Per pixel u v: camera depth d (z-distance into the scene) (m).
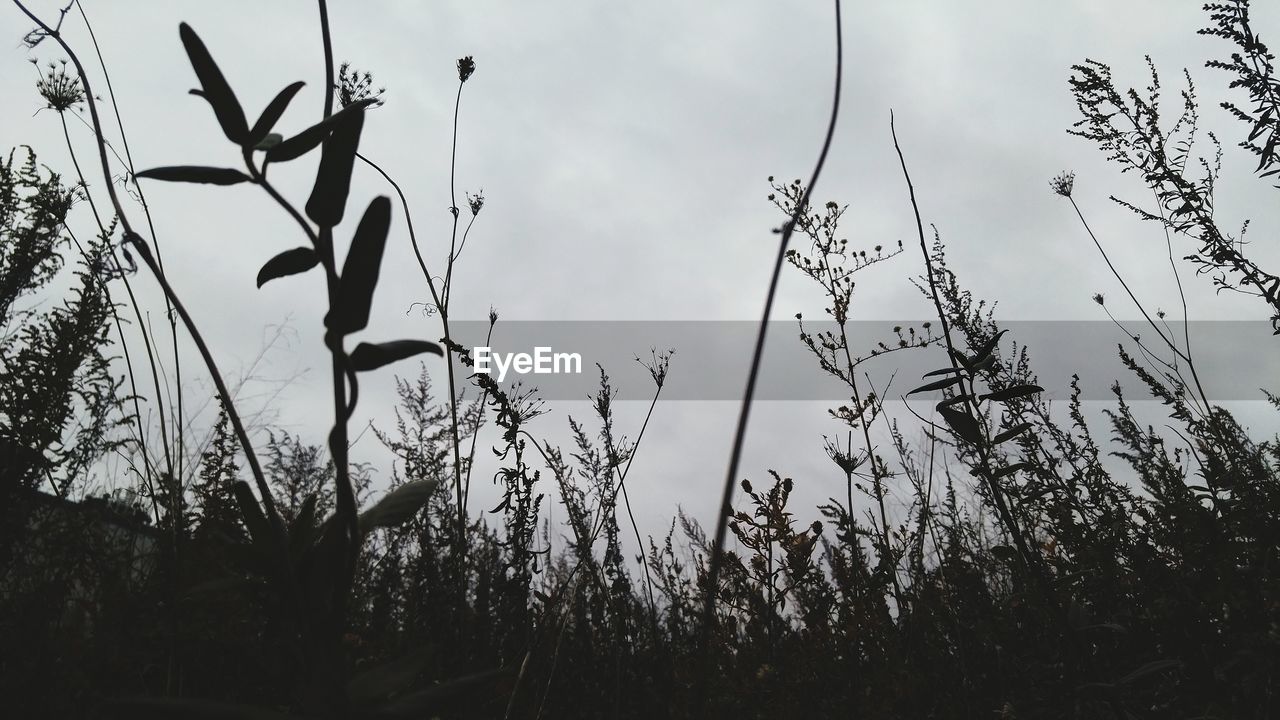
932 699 2.15
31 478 2.13
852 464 2.59
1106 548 1.86
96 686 1.64
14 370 2.22
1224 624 1.66
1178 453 2.85
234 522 1.73
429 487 0.83
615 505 2.84
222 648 1.50
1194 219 3.00
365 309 0.70
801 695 2.17
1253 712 1.52
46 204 2.23
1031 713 1.80
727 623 2.32
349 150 0.79
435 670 1.95
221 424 2.44
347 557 0.69
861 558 2.49
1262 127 2.61
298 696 0.76
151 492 1.65
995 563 2.68
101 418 2.36
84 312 2.33
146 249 0.89
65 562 1.99
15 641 1.70
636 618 2.71
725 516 0.63
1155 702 1.71
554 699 2.33
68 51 1.12
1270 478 2.40
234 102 0.76
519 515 2.35
